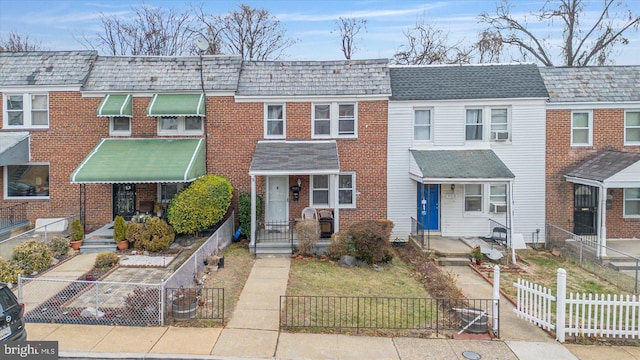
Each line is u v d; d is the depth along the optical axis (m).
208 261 14.66
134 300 10.55
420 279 14.43
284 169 16.84
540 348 9.66
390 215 19.56
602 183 16.53
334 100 19.38
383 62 20.33
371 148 19.47
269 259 16.45
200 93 19.20
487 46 35.16
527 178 19.53
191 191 16.94
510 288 13.80
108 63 19.92
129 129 19.34
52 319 10.41
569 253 17.86
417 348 9.51
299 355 9.09
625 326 10.15
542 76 20.17
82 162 17.27
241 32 39.16
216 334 9.95
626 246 18.02
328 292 12.95
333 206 19.38
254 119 19.41
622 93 19.42
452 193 19.50
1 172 19.19
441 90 19.47
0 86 18.80
